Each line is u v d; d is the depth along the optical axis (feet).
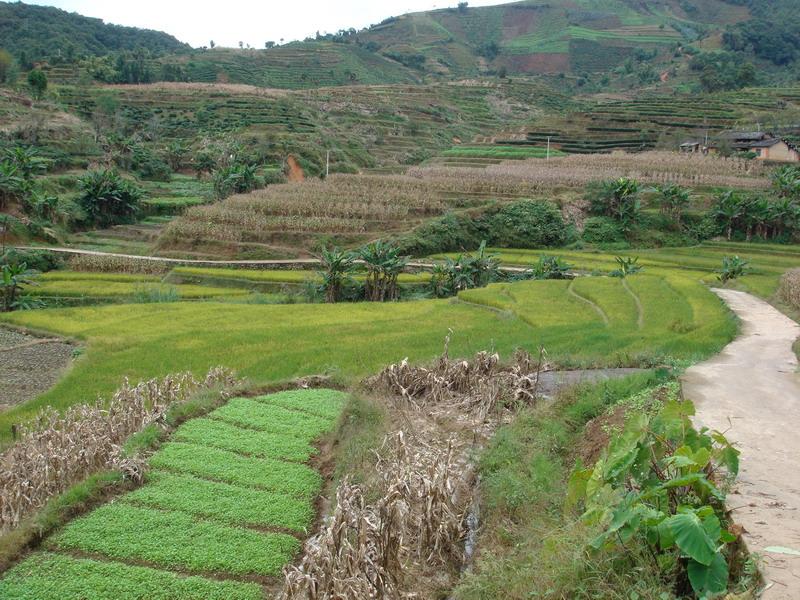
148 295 147.33
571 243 215.51
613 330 88.74
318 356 82.74
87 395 72.69
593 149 346.13
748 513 26.43
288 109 372.99
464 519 36.17
